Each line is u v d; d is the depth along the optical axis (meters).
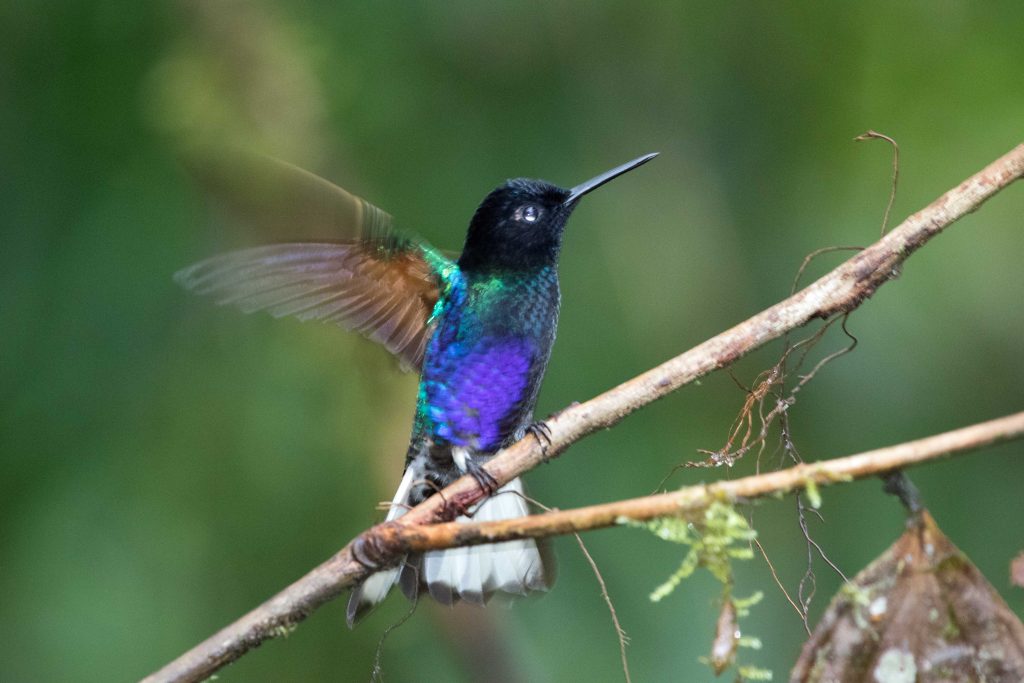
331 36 10.27
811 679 4.75
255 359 9.71
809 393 9.90
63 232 9.52
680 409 9.76
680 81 10.59
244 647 5.60
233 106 9.83
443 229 9.80
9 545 8.72
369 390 9.77
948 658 4.66
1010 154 6.00
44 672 8.37
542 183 8.35
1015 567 4.79
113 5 9.97
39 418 9.08
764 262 10.41
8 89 9.70
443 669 9.29
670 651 8.89
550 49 10.30
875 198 10.09
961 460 9.89
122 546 8.86
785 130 10.52
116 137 9.80
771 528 9.59
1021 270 9.80
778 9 10.40
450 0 10.11
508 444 8.27
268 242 8.04
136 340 9.44
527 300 8.16
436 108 10.16
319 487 9.49
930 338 9.77
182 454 9.26
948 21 10.26
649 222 10.37
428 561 7.16
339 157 9.97
